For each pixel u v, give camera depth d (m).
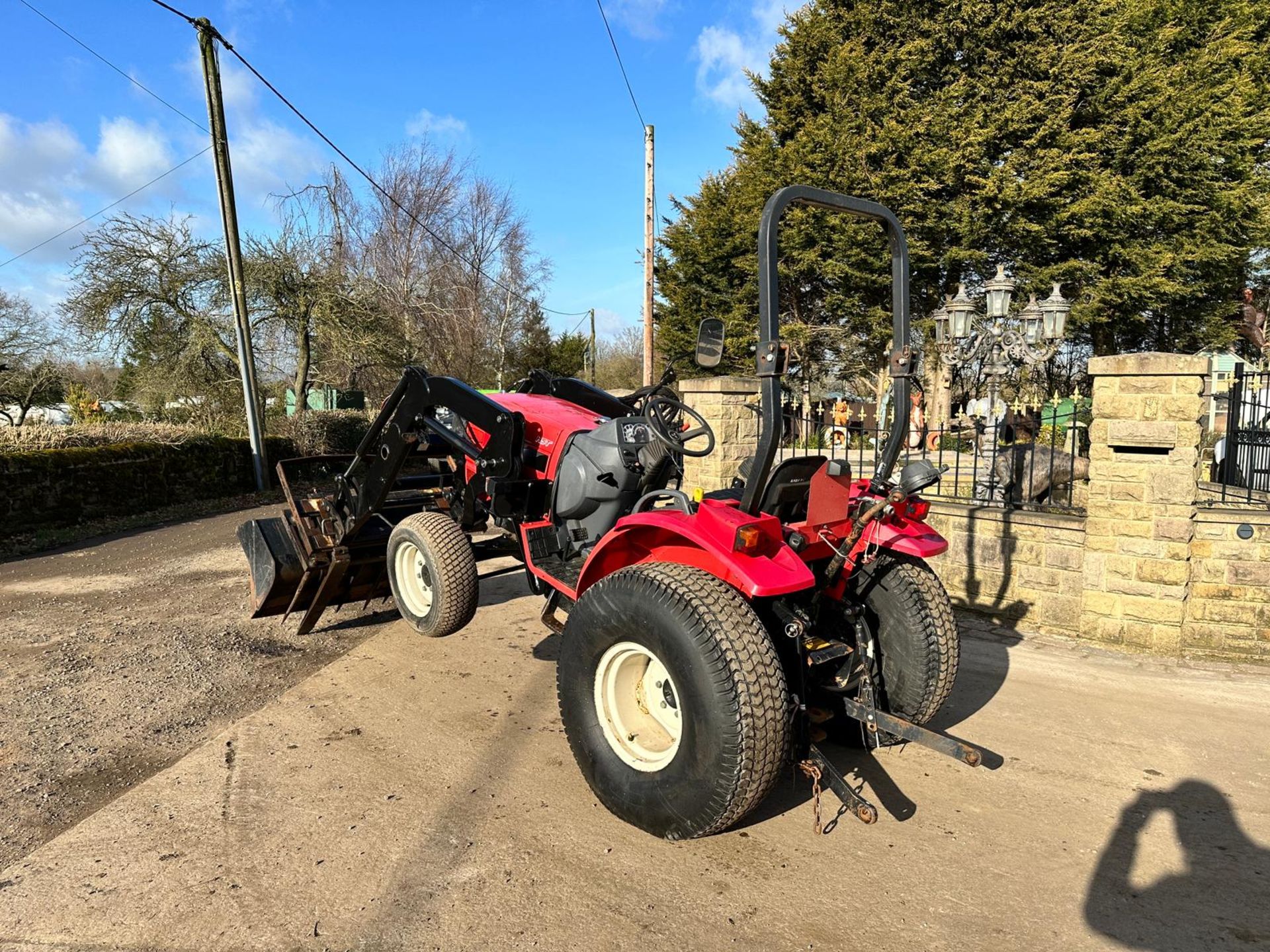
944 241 18.77
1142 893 2.45
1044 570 5.02
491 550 4.55
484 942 2.21
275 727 3.65
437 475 5.39
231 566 7.28
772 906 2.38
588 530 3.96
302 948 2.19
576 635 2.83
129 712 3.86
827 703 3.13
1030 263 18.52
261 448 12.88
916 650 3.13
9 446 9.52
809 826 2.83
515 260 34.56
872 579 3.28
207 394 15.98
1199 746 3.43
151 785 3.12
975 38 18.38
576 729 2.87
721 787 2.40
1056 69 17.58
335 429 15.76
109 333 15.13
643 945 2.21
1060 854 2.65
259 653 4.69
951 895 2.44
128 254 14.95
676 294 24.27
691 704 2.44
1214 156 18.31
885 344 20.59
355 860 2.60
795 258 19.92
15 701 4.00
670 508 3.15
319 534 4.70
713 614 2.44
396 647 4.77
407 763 3.29
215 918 2.32
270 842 2.71
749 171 21.14
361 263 28.44
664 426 3.70
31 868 2.58
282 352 17.70
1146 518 4.54
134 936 2.24
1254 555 4.42
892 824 2.83
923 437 5.00
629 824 2.79
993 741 3.48
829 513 2.91
